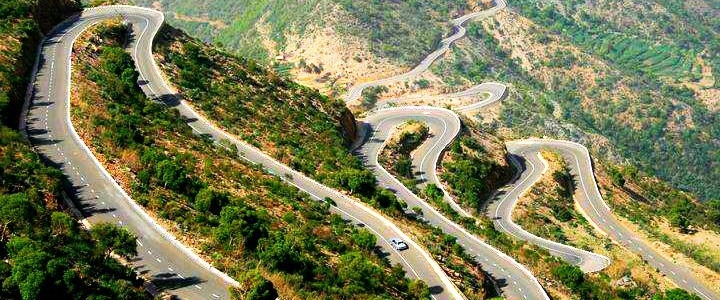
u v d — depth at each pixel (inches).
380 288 3139.8
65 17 6038.4
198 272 2785.4
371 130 6633.9
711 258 5364.2
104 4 6688.0
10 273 2306.8
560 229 5546.3
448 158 6161.4
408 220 4375.0
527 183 6363.2
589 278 4448.8
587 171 6840.6
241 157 4566.9
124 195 3282.5
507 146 7431.1
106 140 3782.0
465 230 4606.3
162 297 2573.8
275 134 5147.6
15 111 3964.1
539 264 4303.6
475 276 3777.1
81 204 3171.8
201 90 5388.8
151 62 5526.6
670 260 5196.9
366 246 3629.4
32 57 4884.4
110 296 2401.6
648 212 6279.5
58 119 3991.1
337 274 3122.5
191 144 4288.9
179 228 3068.4
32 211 2716.5
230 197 3526.1
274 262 2896.2
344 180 4507.9
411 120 6712.6
